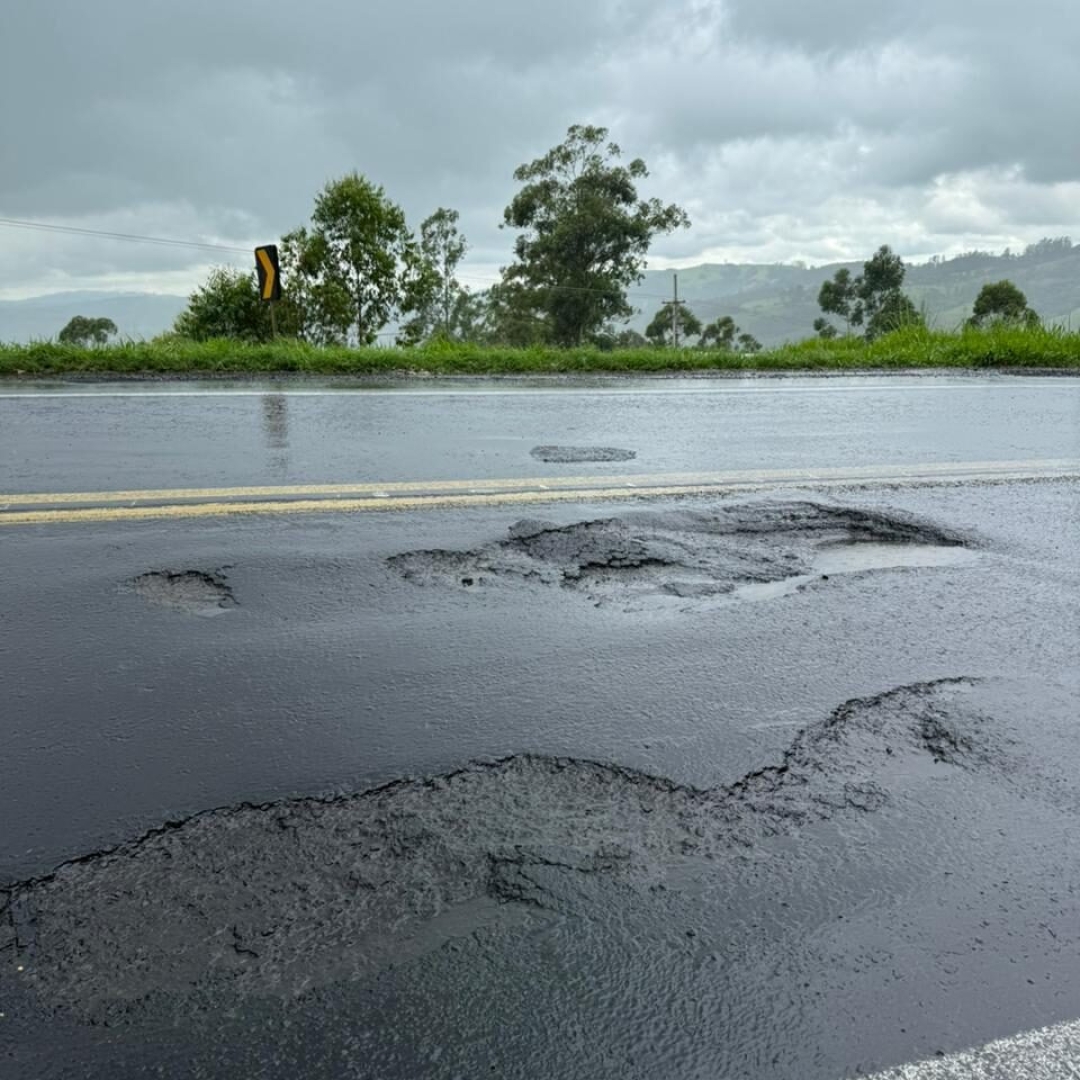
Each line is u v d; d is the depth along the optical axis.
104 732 2.25
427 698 2.45
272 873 1.73
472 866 1.76
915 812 1.97
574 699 2.46
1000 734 2.31
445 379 10.12
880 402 8.31
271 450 5.69
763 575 3.52
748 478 5.08
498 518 4.20
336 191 21.69
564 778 2.08
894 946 1.59
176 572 3.40
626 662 2.70
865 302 56.12
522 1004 1.45
